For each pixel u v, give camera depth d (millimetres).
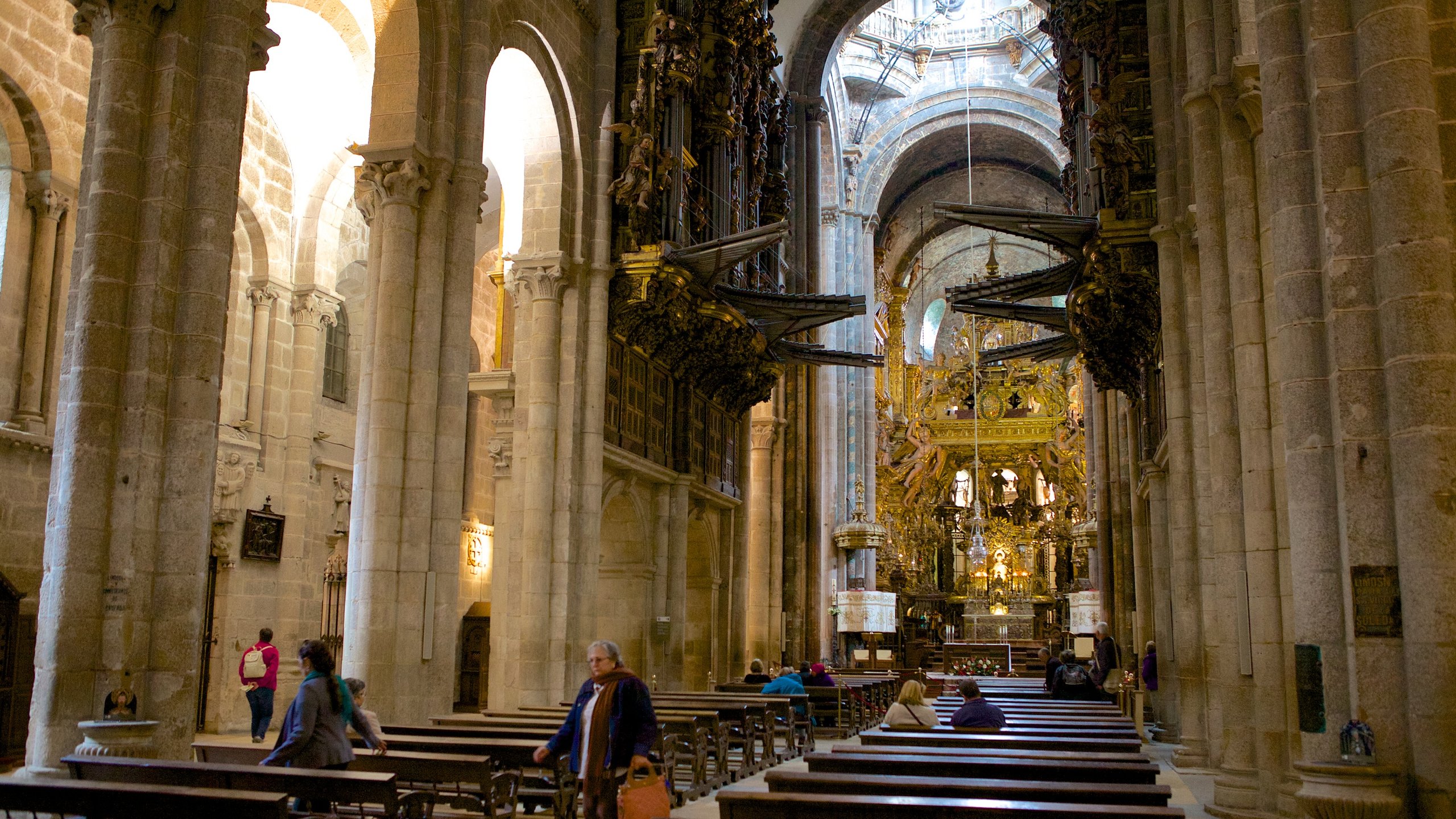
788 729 19297
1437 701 9047
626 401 24359
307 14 21500
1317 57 10305
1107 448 36906
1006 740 12789
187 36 12453
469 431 30797
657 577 25891
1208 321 14914
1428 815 8992
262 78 23578
